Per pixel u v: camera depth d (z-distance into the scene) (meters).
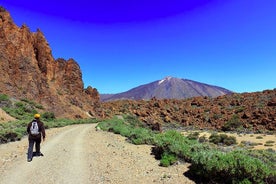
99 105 103.31
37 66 80.62
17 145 16.86
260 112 81.69
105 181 9.25
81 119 75.19
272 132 61.91
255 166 8.52
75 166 11.21
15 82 66.81
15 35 77.12
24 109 55.34
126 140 21.50
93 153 14.70
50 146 16.83
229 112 95.06
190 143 16.58
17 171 10.17
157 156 13.81
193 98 128.12
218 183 8.92
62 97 83.19
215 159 9.20
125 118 80.50
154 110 107.44
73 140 20.89
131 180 9.52
